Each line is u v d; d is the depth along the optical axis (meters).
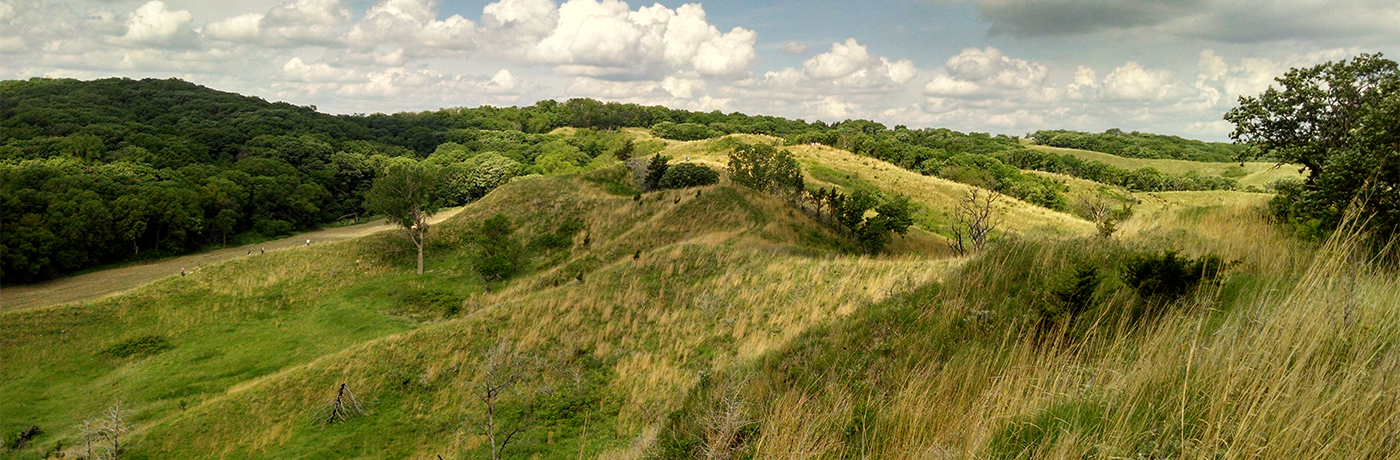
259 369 31.44
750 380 7.71
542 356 22.47
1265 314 5.84
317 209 91.31
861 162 104.62
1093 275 7.64
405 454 18.55
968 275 9.72
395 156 129.62
